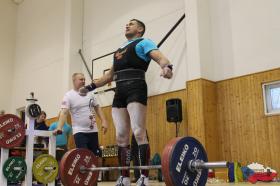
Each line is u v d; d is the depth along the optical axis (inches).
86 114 136.9
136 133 90.8
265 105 195.6
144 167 85.1
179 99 226.1
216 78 221.5
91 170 102.8
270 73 196.5
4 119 126.3
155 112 249.8
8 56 412.8
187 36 224.5
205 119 209.0
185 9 229.9
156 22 262.7
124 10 293.4
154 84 254.4
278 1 199.2
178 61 241.4
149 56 92.1
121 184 93.7
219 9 226.1
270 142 190.2
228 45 218.4
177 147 72.2
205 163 73.3
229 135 209.3
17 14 426.3
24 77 396.5
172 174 70.4
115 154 257.9
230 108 211.6
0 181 124.4
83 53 328.2
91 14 328.2
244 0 214.5
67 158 102.0
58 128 134.0
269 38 200.2
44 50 372.5
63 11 353.7
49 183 135.6
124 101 95.6
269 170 177.8
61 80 341.1
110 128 283.0
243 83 207.8
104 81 109.1
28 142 132.5
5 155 126.7
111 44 301.3
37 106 135.6
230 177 183.3
